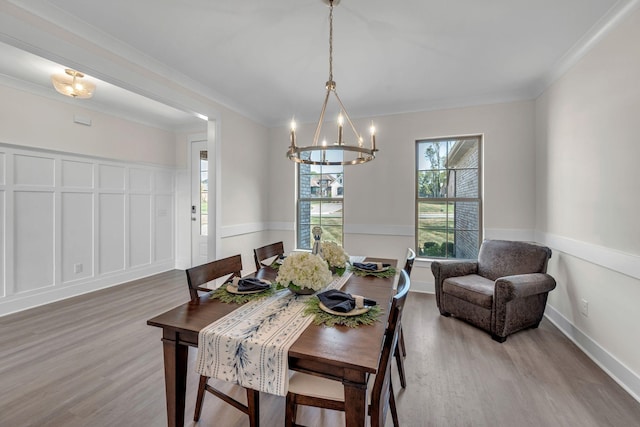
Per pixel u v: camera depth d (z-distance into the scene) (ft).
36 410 5.41
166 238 16.12
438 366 6.95
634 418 5.30
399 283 5.02
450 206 12.29
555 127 9.27
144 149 14.80
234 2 6.11
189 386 6.26
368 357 3.34
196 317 4.41
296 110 13.07
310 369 3.62
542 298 8.82
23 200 10.49
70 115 11.75
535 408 5.55
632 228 6.04
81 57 6.81
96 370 6.67
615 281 6.55
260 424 5.22
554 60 8.52
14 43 5.74
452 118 11.83
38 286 10.87
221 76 9.66
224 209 11.74
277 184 14.85
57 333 8.50
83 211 12.33
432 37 7.38
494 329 8.20
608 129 6.76
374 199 13.03
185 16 6.57
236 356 3.74
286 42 7.64
